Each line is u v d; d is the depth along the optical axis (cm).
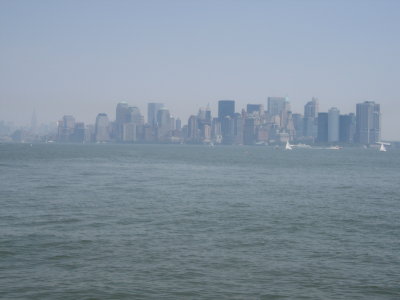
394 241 4784
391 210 6938
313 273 3656
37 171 14012
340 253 4266
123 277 3494
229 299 3114
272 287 3341
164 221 5734
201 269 3716
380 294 3238
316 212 6644
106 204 7094
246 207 7050
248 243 4612
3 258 3922
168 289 3275
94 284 3334
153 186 10050
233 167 18600
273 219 5994
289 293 3228
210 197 8250
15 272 3569
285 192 9300
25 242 4459
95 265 3778
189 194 8650
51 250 4200
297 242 4688
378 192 9569
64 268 3688
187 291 3241
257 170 16862
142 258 3994
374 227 5531
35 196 7888
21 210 6362
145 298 3114
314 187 10488
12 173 13012
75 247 4319
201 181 11638
